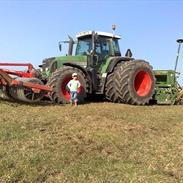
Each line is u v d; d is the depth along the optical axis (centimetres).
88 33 1336
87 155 668
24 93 1098
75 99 1165
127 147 731
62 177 576
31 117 905
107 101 1373
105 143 733
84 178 574
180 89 1503
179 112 1149
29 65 1223
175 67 1482
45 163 618
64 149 686
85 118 928
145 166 637
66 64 1246
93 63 1291
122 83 1264
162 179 586
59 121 879
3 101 1133
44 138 738
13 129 783
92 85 1277
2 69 1136
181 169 636
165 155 698
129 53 1446
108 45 1362
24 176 572
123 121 931
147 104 1359
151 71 1331
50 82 1183
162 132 872
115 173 598
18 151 664
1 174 576
